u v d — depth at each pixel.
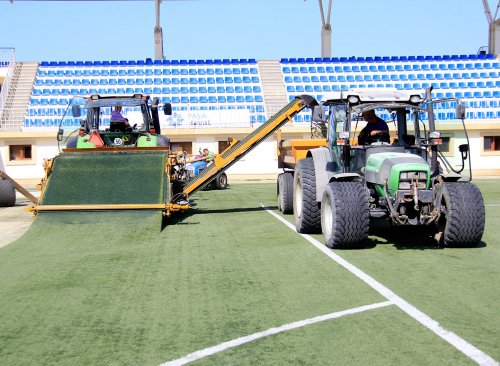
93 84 30.67
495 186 19.56
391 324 4.62
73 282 6.38
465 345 4.11
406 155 7.65
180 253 7.84
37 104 29.16
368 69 32.53
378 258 7.13
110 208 10.00
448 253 7.36
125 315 5.12
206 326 4.75
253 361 3.96
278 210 12.63
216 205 13.96
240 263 7.09
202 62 32.75
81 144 12.28
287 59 32.91
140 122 13.06
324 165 8.92
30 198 14.74
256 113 29.31
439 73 32.06
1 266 7.34
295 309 5.12
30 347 4.39
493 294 5.41
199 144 27.19
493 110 29.31
